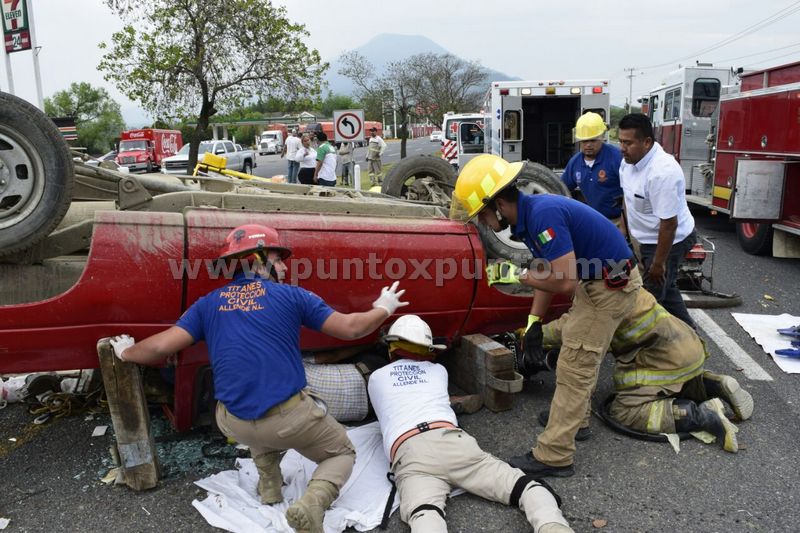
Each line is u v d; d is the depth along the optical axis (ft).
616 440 12.32
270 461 9.91
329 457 9.55
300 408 9.05
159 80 44.16
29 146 10.33
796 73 25.18
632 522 9.84
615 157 16.44
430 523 9.00
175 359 11.20
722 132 32.19
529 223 10.28
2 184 10.37
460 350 14.23
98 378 13.92
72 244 11.60
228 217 11.64
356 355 13.44
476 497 10.38
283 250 9.82
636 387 12.57
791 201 26.09
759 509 10.07
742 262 27.55
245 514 9.94
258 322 9.02
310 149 42.47
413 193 21.02
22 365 11.05
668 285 15.16
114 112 228.22
